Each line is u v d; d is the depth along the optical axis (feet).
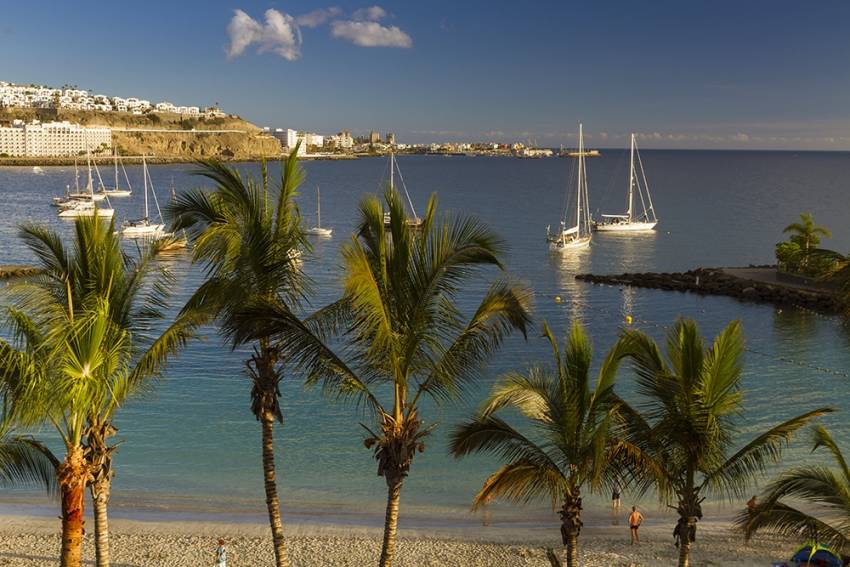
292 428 120.06
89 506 92.94
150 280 55.47
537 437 114.83
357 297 45.50
